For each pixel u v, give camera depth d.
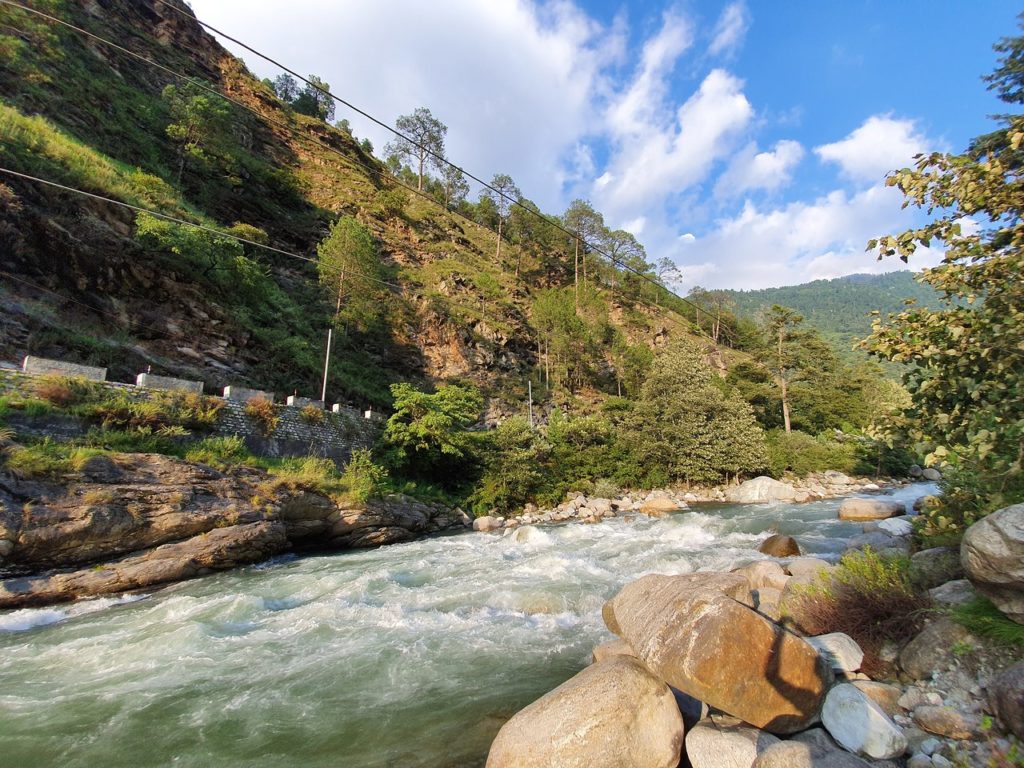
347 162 72.00
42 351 19.16
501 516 28.80
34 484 11.95
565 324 58.38
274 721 5.98
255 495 16.19
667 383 39.34
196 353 26.36
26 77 31.83
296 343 33.38
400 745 5.42
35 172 22.23
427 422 27.52
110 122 36.72
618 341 63.09
